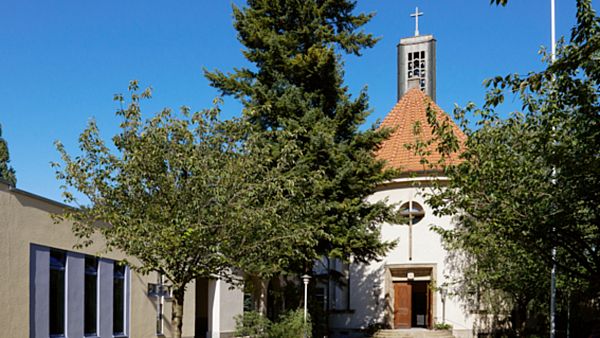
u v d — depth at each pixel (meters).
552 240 11.45
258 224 13.98
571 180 10.34
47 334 15.68
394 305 31.95
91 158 13.92
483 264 22.69
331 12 24.95
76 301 17.20
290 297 26.83
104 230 13.70
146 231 13.11
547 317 28.56
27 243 14.90
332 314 32.81
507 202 11.29
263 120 23.47
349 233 22.84
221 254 14.05
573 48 9.87
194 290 24.95
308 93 24.12
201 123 14.41
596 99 9.81
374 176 24.08
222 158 14.30
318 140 22.09
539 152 10.89
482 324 30.14
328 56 23.06
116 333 19.89
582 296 20.55
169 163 13.85
